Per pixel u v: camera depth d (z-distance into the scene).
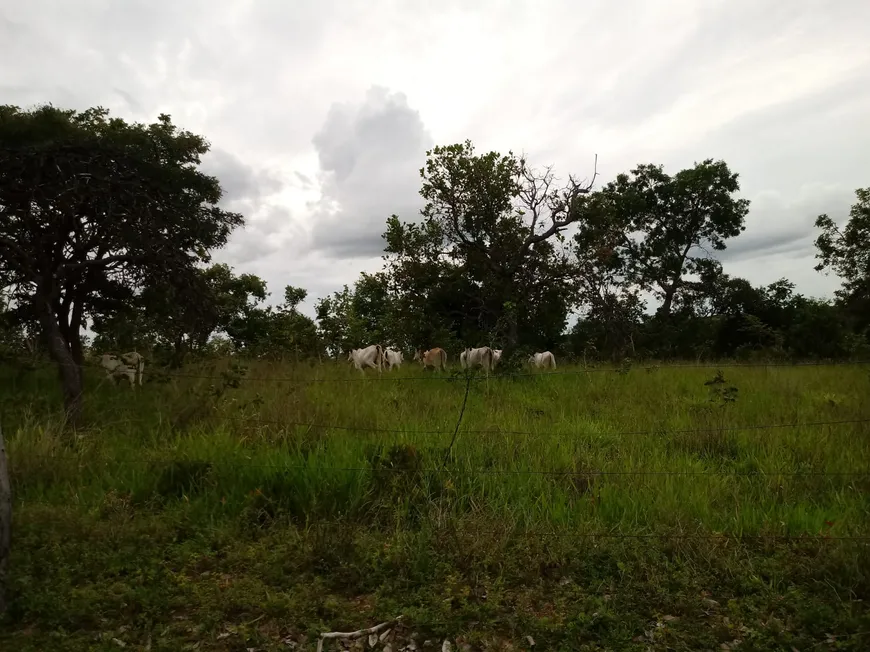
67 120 8.72
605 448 6.71
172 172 9.16
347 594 3.93
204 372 9.71
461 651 3.33
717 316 32.66
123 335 12.50
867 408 8.05
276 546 4.48
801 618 3.43
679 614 3.60
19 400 8.05
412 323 21.50
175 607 3.72
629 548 4.30
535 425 7.62
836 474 5.35
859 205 24.73
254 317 23.41
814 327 23.84
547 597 3.84
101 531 4.61
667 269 35.66
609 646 3.29
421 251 22.75
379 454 5.91
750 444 6.78
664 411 8.49
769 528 4.54
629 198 34.00
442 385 10.91
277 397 8.06
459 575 4.04
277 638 3.44
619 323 22.34
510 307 15.98
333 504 5.09
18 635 3.40
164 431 7.03
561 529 4.57
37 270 8.48
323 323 18.33
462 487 5.37
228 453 6.01
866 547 4.02
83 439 6.62
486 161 21.20
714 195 34.47
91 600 3.69
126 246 8.60
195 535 4.66
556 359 19.69
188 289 9.64
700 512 4.87
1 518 3.72
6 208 8.09
